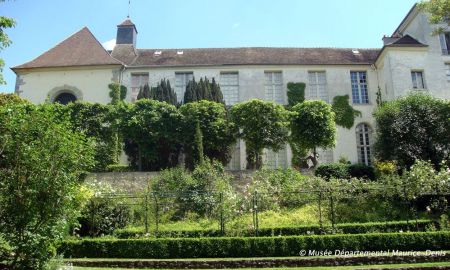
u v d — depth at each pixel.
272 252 13.38
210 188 18.91
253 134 24.41
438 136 22.31
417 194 17.22
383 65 30.41
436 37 29.41
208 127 24.58
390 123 23.36
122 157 27.56
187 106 25.17
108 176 21.53
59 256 10.59
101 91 29.80
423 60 29.09
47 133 10.36
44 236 9.80
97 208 16.31
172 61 32.09
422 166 18.12
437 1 19.84
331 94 31.39
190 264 11.83
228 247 13.50
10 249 10.26
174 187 19.41
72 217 10.59
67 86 29.86
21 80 30.05
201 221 16.89
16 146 10.11
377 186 17.84
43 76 30.12
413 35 31.11
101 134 24.30
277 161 29.41
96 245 13.61
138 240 13.65
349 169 22.14
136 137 23.94
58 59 30.77
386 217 16.84
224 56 33.00
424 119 22.70
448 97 28.48
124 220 16.69
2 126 10.48
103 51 31.45
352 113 31.00
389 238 13.59
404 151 22.34
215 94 28.53
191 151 24.28
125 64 31.33
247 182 21.47
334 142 25.48
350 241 13.49
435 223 15.57
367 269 10.56
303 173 22.95
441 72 28.89
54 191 9.98
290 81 31.58
